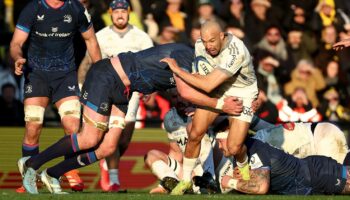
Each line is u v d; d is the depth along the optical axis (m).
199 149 29.08
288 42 42.06
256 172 29.00
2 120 38.38
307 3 42.94
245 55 27.92
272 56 41.12
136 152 37.97
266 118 39.28
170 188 30.84
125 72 28.23
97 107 28.12
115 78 28.23
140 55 28.38
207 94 28.19
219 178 31.33
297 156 31.25
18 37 30.45
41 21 30.45
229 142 28.89
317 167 29.50
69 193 28.69
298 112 40.66
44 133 37.09
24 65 31.17
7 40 40.00
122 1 36.22
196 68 28.12
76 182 32.72
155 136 38.19
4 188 36.78
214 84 27.58
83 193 29.00
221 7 42.28
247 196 27.02
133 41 36.44
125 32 36.44
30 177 28.55
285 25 42.44
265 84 40.84
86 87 28.45
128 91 28.53
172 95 31.80
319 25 42.81
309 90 41.47
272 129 31.52
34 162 28.61
